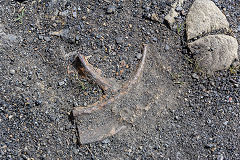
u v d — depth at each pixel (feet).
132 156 2.23
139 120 2.30
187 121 2.33
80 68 2.41
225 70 2.45
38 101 2.34
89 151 2.24
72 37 2.53
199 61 2.47
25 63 2.45
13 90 2.37
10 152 2.23
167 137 2.28
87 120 2.29
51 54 2.48
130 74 2.43
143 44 2.51
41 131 2.29
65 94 2.39
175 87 2.42
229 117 2.33
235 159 2.22
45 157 2.23
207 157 2.23
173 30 2.56
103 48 2.50
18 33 2.54
